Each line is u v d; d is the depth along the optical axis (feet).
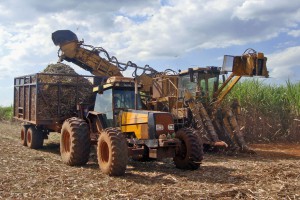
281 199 18.83
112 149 24.67
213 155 38.06
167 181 23.45
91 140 30.30
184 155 27.94
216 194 19.65
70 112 37.78
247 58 38.60
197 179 24.25
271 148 45.03
